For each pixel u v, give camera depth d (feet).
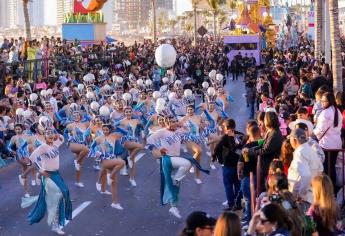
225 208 47.83
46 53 119.65
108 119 56.24
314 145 36.35
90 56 131.64
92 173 63.10
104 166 51.21
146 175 61.98
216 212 48.47
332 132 40.42
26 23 142.51
